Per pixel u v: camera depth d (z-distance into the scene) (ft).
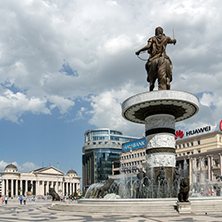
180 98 82.12
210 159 265.34
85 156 488.85
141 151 360.48
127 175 346.95
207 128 281.95
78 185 586.45
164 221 49.83
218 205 68.44
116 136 482.28
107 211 68.74
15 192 513.04
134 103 85.40
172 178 84.53
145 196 83.51
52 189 121.39
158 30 95.30
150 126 90.07
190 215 59.72
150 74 92.99
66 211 78.69
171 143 87.92
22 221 54.80
